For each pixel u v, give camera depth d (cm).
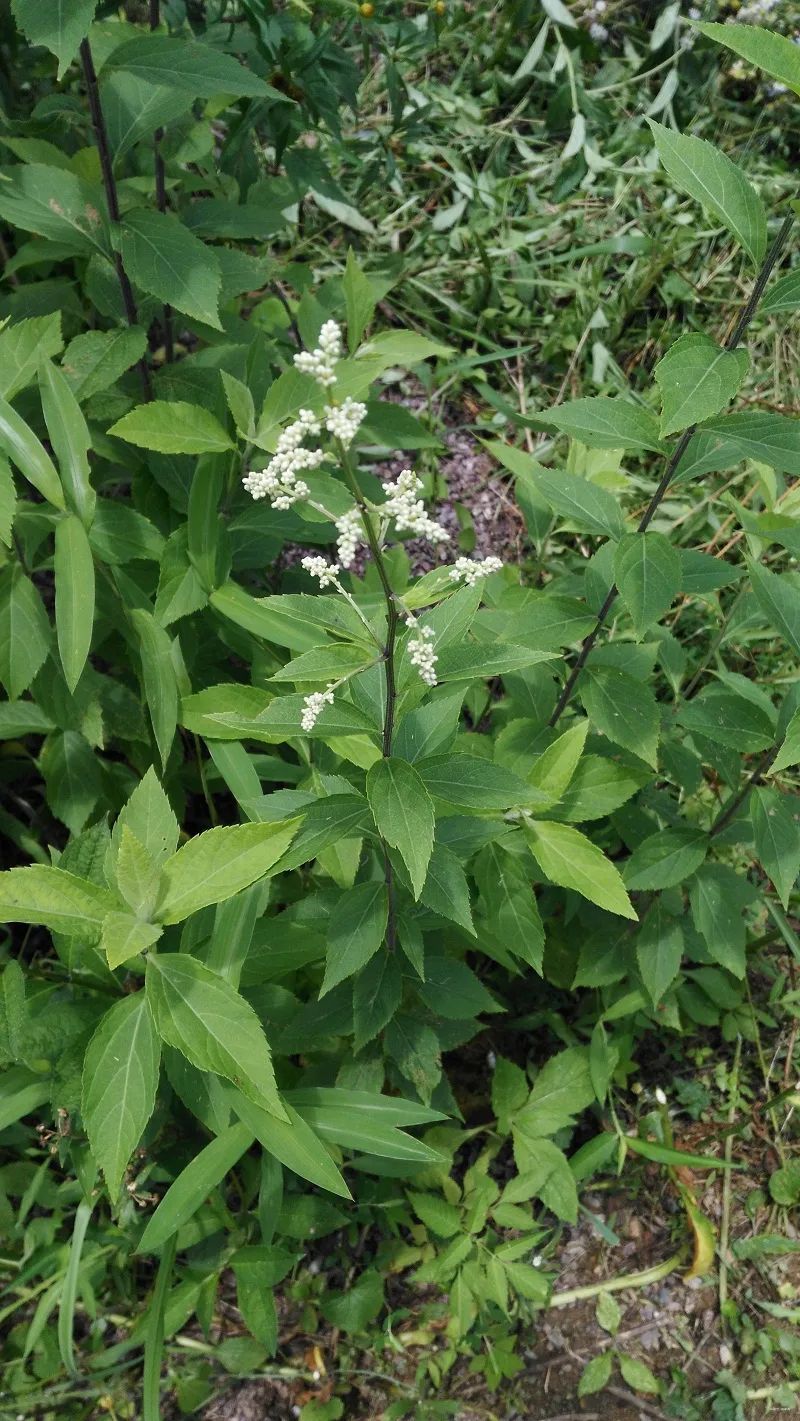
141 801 59
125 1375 80
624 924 89
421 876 50
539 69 142
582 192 137
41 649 75
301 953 68
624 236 132
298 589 94
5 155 86
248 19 82
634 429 61
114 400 82
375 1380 82
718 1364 84
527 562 114
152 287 71
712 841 79
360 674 58
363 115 134
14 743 95
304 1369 82
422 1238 85
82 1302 81
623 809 85
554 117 138
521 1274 80
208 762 91
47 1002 69
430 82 141
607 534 70
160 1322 64
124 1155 52
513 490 122
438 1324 84
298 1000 78
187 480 84
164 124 75
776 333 129
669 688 111
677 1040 98
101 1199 80
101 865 64
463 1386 83
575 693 78
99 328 90
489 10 140
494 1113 93
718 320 131
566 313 129
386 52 105
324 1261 86
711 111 142
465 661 54
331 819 59
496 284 129
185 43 66
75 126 86
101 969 66
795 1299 86
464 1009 74
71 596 67
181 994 53
